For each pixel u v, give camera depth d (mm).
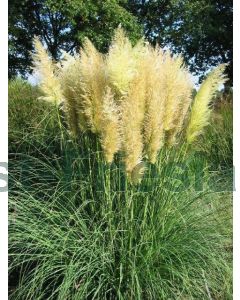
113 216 3795
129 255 3646
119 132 3654
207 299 3748
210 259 3865
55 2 15031
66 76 4027
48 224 3887
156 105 3646
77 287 3533
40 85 4301
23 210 4098
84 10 15344
